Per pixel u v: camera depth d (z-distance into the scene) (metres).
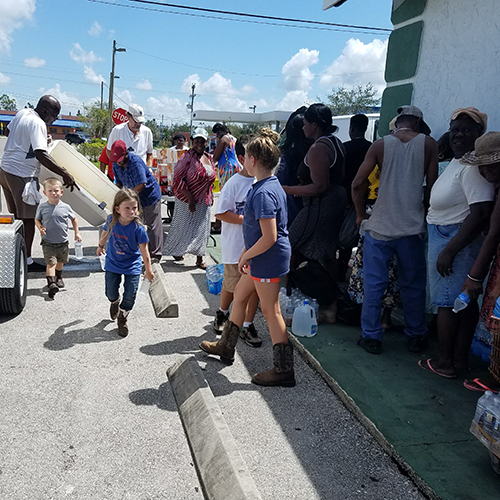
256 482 2.36
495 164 2.87
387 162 3.62
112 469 2.42
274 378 3.30
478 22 4.05
